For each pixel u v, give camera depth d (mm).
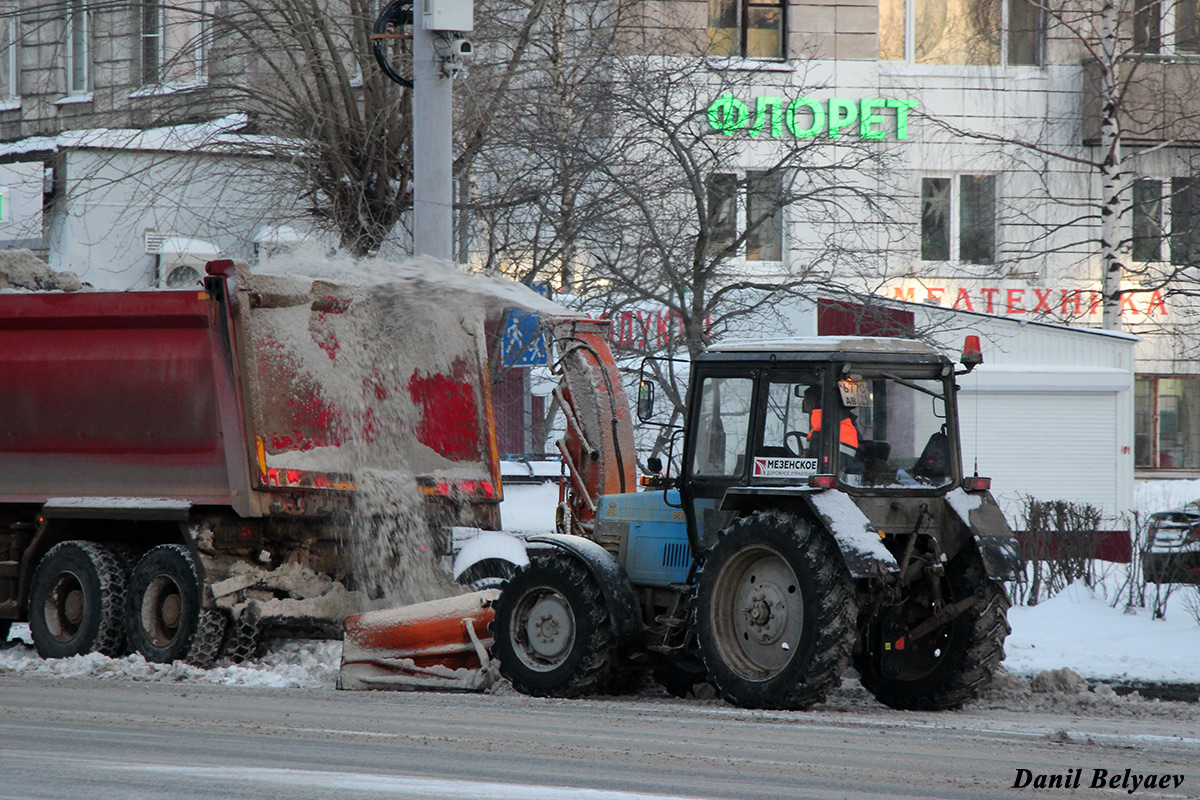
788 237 71250
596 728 26344
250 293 37812
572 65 60000
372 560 40688
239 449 37688
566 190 57594
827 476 30078
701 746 24016
